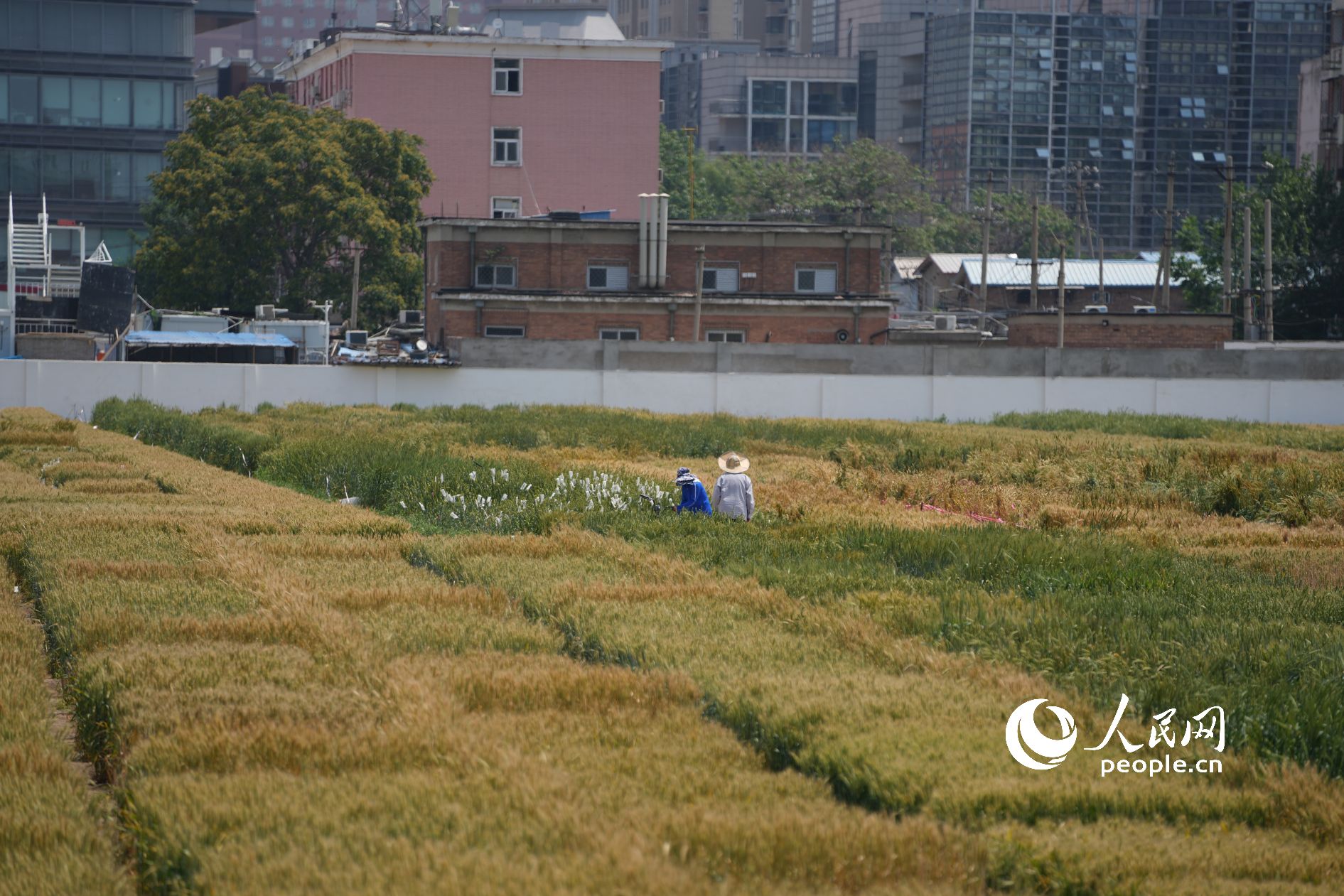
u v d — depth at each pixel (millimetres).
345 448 60938
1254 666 24453
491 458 61281
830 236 131000
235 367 108188
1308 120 177875
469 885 14664
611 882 14695
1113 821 17234
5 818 17062
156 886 16125
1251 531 45656
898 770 18297
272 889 14695
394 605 29594
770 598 30031
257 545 38281
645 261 128250
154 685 22609
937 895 14953
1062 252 132875
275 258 142000
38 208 168375
